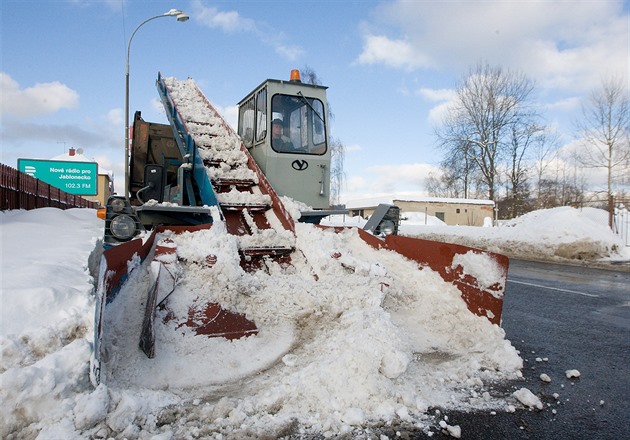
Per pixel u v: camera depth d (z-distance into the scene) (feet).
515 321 20.72
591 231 53.83
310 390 10.37
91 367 9.02
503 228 65.87
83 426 8.34
